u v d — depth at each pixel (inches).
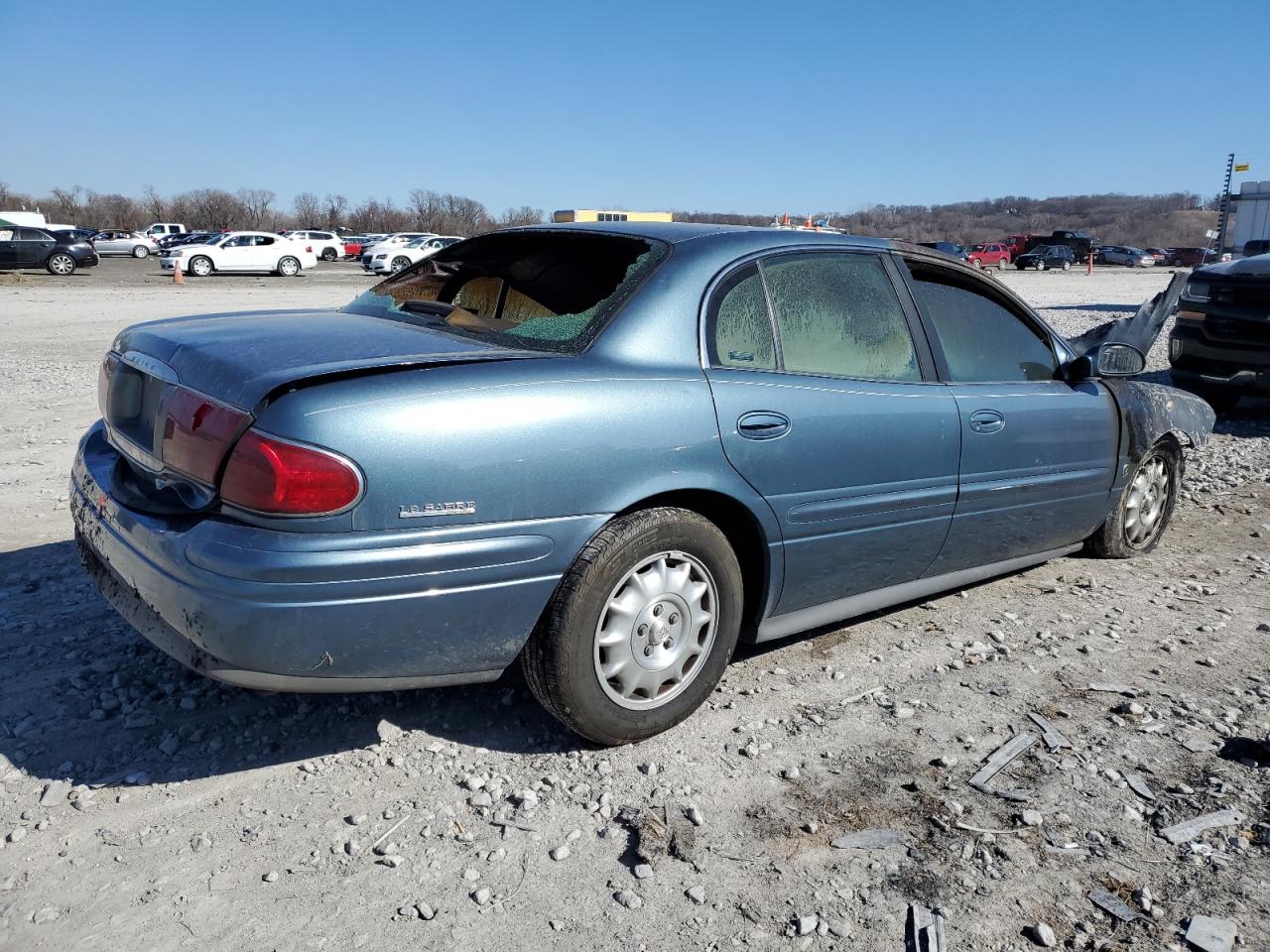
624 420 108.5
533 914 90.0
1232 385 328.2
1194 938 87.6
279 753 115.3
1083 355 166.7
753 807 106.7
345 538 95.0
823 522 128.1
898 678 138.5
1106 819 105.9
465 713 125.1
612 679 113.9
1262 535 215.2
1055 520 167.0
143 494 109.6
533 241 136.3
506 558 102.2
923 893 93.7
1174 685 138.3
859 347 136.4
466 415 99.5
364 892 92.4
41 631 144.5
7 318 636.7
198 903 90.2
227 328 120.3
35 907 89.2
